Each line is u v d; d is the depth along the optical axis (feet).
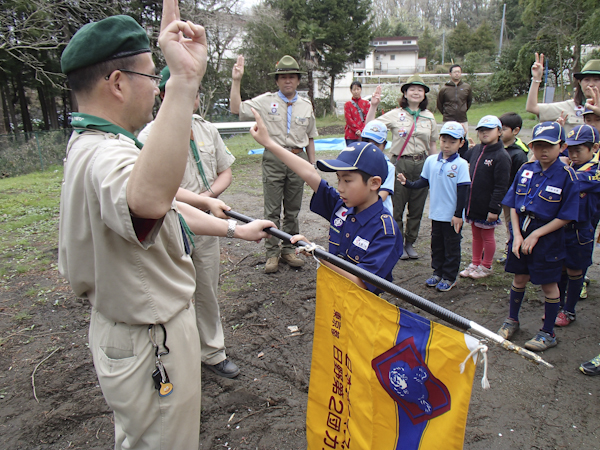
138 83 4.33
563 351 9.96
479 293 13.05
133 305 4.40
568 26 82.89
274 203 14.55
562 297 11.80
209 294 8.93
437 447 4.41
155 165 3.51
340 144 45.55
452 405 4.28
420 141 15.37
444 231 13.05
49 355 10.21
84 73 4.19
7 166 41.96
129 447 4.89
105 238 4.15
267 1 93.50
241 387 8.95
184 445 4.99
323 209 7.87
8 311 12.42
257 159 40.45
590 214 10.44
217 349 9.21
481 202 13.35
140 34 4.33
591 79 12.91
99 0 46.19
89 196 4.00
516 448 7.28
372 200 6.97
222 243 17.99
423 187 13.97
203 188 9.24
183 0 52.19
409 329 4.64
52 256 16.81
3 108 63.98
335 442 5.80
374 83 129.18
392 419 4.91
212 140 9.59
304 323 11.48
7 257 16.84
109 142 4.05
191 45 3.71
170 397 4.76
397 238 6.90
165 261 4.58
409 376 4.66
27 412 8.30
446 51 187.52
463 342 4.13
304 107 14.76
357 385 5.31
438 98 25.67
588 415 7.98
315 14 93.45
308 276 14.49
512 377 9.15
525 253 9.77
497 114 83.97
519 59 95.20
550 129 9.37
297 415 8.14
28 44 43.29
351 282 5.29
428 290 13.41
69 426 7.94
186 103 3.59
